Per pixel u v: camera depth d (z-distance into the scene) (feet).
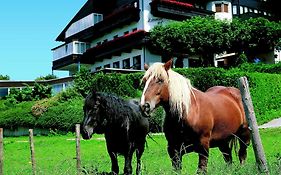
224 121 25.48
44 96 126.41
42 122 100.53
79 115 92.38
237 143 27.63
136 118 30.30
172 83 23.25
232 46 132.05
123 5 151.33
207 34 126.21
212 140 25.09
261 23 131.54
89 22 161.99
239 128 27.25
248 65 117.60
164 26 130.21
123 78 96.07
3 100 128.67
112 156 29.25
